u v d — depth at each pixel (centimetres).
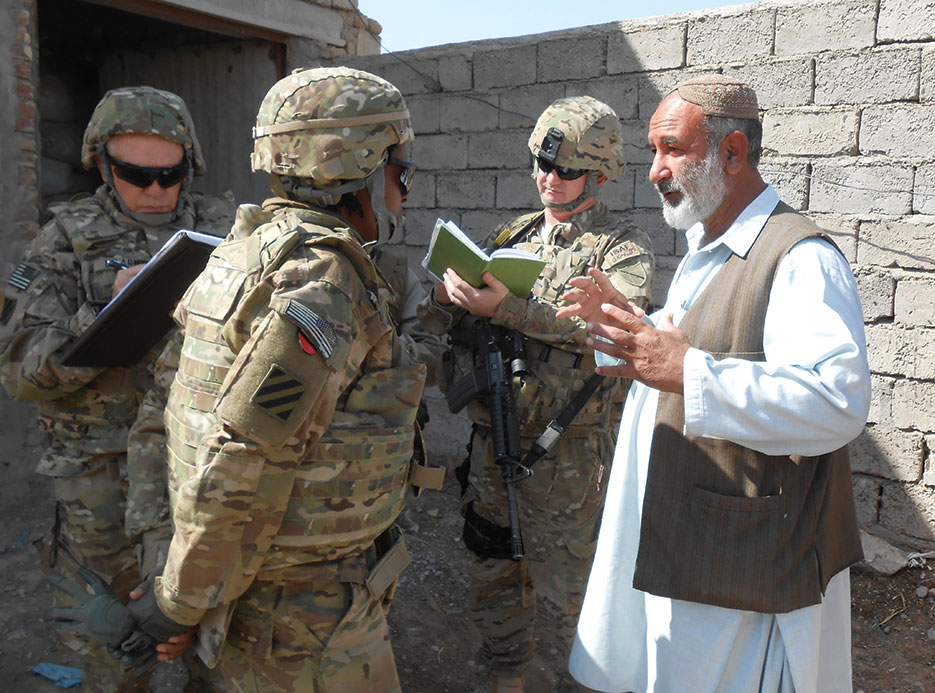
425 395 500
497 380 247
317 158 153
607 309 157
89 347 194
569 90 441
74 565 214
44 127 654
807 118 377
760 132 175
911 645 325
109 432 216
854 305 158
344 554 157
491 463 262
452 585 367
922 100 348
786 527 161
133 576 223
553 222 274
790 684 165
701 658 169
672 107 175
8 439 414
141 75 636
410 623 334
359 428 154
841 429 150
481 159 477
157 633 158
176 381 154
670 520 170
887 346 367
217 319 146
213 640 152
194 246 175
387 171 166
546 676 304
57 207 222
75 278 214
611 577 193
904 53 350
